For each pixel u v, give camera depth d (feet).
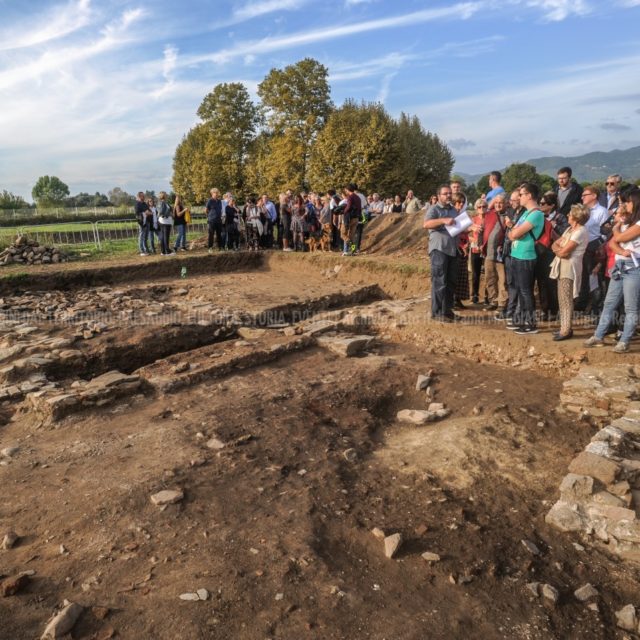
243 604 9.15
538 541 11.16
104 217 125.90
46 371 21.71
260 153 121.60
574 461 12.53
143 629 8.60
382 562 10.50
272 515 12.02
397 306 31.19
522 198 21.35
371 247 49.08
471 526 11.58
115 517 11.98
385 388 20.48
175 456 14.82
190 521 11.78
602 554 10.77
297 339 25.55
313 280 42.14
